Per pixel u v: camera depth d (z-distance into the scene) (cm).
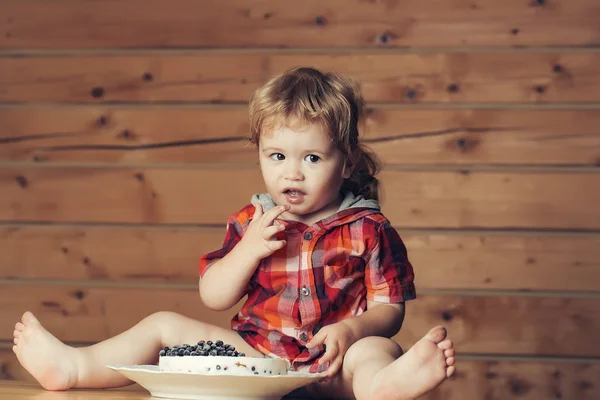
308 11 327
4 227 332
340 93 200
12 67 336
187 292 322
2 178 333
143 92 331
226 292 195
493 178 319
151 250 326
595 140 318
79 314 326
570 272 316
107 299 326
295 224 199
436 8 325
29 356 181
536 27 322
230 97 328
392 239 201
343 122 196
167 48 332
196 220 325
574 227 317
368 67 324
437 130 321
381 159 321
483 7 324
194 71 330
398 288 197
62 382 183
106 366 186
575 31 321
